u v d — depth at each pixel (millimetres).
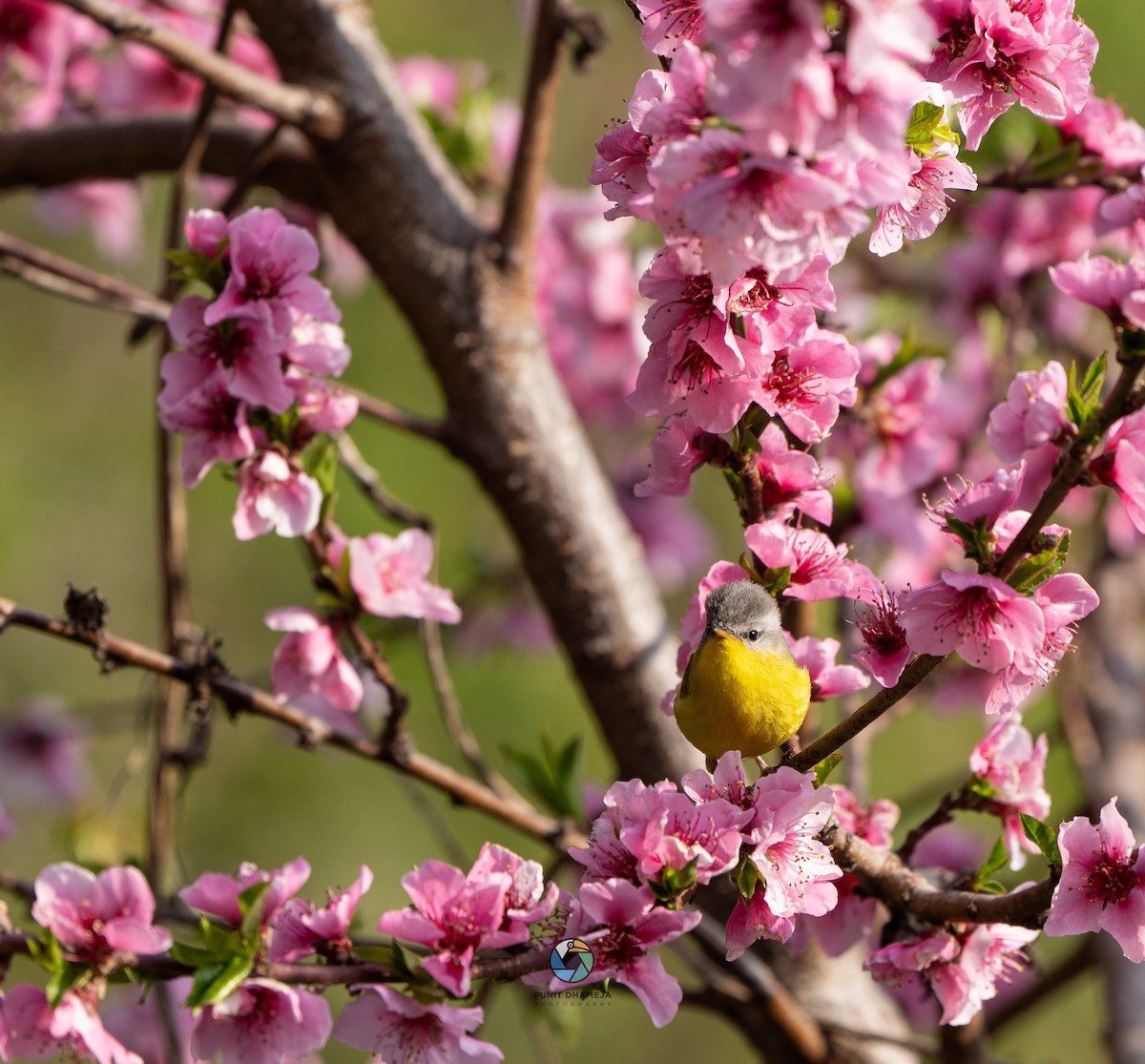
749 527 2590
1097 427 2539
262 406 2637
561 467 2799
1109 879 2559
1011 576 2545
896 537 2855
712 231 2498
